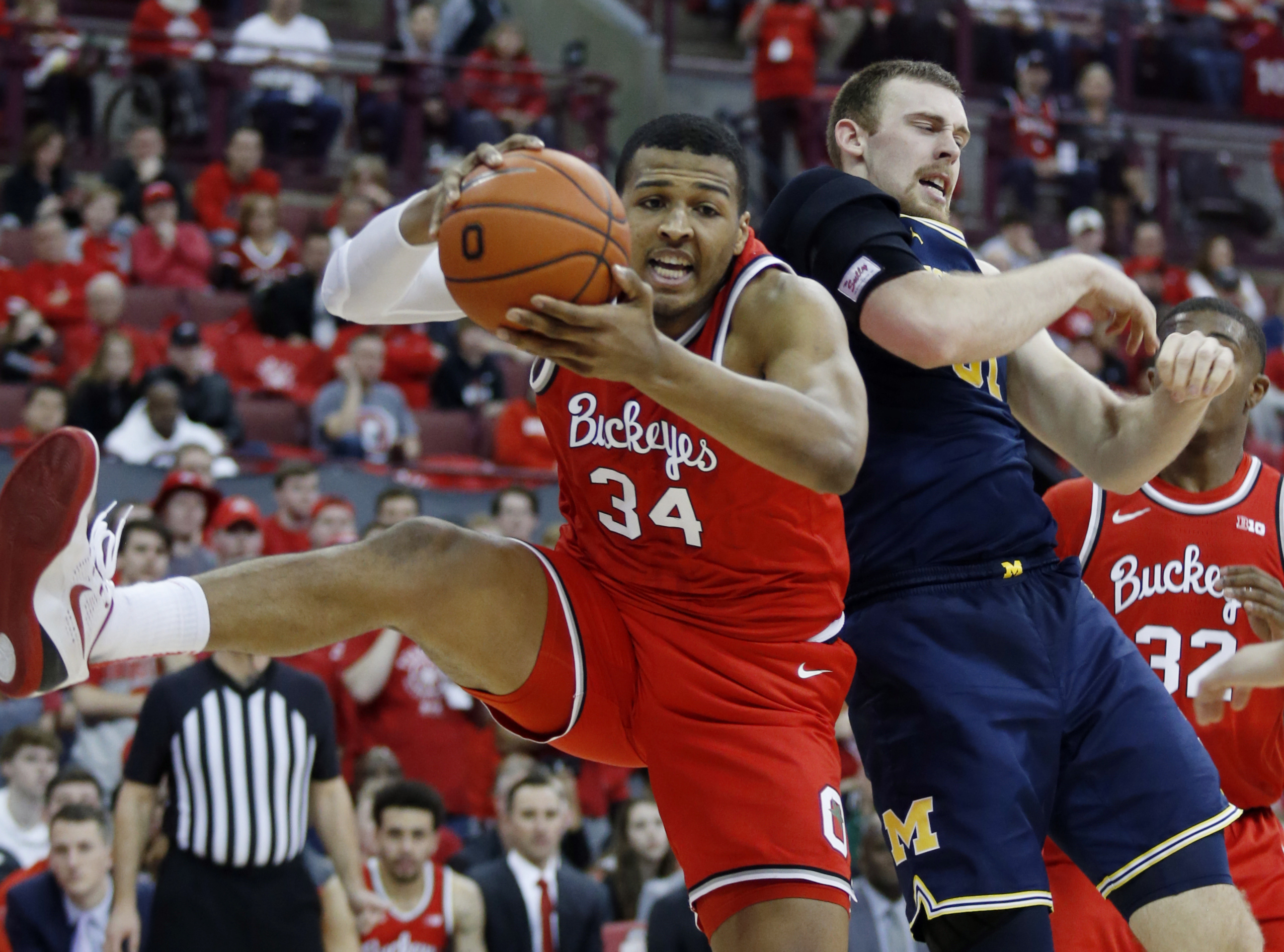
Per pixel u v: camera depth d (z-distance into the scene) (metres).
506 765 11.21
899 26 26.23
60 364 17.05
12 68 21.61
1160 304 22.83
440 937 10.15
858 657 5.31
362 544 4.66
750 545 4.86
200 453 14.02
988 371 5.52
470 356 18.45
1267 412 21.61
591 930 10.52
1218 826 5.10
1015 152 25.12
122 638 4.37
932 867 5.05
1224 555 6.22
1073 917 5.86
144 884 9.88
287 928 9.54
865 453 5.32
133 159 20.39
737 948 4.75
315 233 18.98
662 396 3.97
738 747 4.81
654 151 4.67
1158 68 28.48
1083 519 6.34
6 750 10.77
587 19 27.77
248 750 9.57
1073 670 5.29
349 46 26.58
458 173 4.08
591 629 4.93
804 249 5.16
